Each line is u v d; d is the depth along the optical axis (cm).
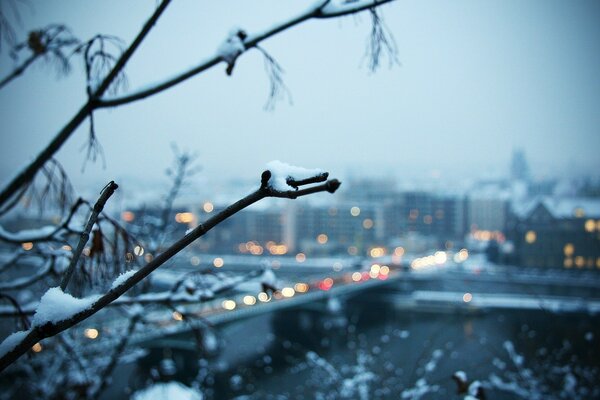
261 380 3066
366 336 4316
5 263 463
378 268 7488
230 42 357
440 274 6938
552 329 1717
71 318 174
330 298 5159
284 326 5131
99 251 386
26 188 390
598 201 7262
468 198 11575
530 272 7062
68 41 441
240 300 4388
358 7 331
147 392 1513
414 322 4844
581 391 1310
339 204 10650
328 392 1625
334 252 10231
